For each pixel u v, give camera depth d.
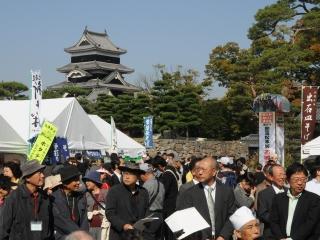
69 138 22.38
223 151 48.66
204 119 53.47
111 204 7.60
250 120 50.38
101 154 23.94
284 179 8.35
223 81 46.69
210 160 7.37
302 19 40.28
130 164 7.77
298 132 35.72
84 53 79.56
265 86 40.22
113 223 7.46
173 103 47.53
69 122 22.45
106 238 9.29
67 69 77.19
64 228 6.89
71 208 7.49
